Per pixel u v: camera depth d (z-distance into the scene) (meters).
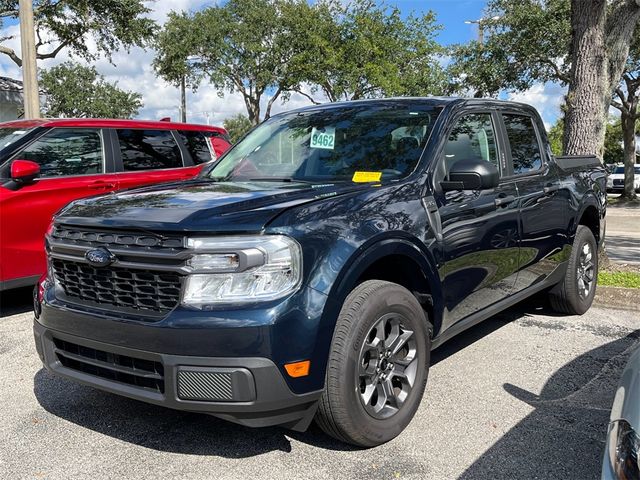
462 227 3.73
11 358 4.65
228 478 2.91
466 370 4.33
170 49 30.19
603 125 7.48
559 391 3.96
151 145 7.07
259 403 2.64
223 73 29.78
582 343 4.95
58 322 3.09
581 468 3.00
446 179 3.77
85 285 3.06
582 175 5.67
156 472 2.98
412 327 3.31
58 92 44.91
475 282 3.96
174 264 2.72
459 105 4.16
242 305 2.64
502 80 23.75
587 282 5.81
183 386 2.66
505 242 4.24
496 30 23.36
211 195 3.25
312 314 2.73
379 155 3.86
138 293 2.84
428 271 3.42
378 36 29.33
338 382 2.88
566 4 21.31
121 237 2.89
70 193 5.98
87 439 3.33
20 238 5.55
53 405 3.79
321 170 3.93
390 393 3.22
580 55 7.39
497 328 5.38
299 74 29.08
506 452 3.16
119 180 6.48
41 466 3.04
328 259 2.82
